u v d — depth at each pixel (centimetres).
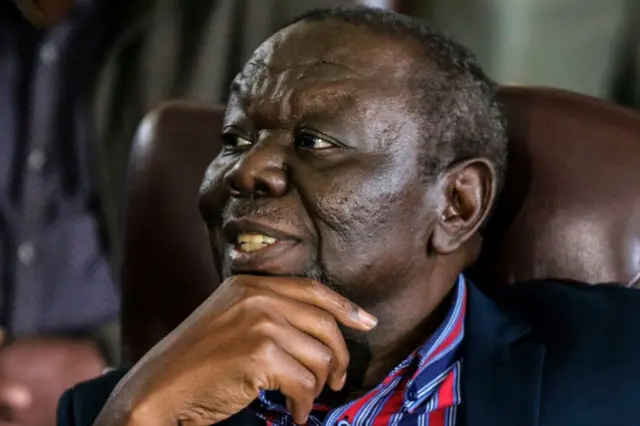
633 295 185
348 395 177
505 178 196
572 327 178
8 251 329
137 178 217
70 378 308
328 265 163
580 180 194
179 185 213
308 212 162
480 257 198
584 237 192
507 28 375
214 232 174
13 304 330
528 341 176
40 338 314
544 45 374
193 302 210
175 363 158
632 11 370
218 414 158
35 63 328
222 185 168
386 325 173
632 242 191
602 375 170
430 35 173
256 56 171
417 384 171
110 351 333
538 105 200
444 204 172
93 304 333
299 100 162
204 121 217
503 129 185
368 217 163
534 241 194
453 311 175
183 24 332
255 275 163
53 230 331
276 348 155
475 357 172
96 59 333
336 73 163
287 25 174
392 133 163
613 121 197
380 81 164
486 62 383
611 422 167
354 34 166
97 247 335
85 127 331
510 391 167
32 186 329
